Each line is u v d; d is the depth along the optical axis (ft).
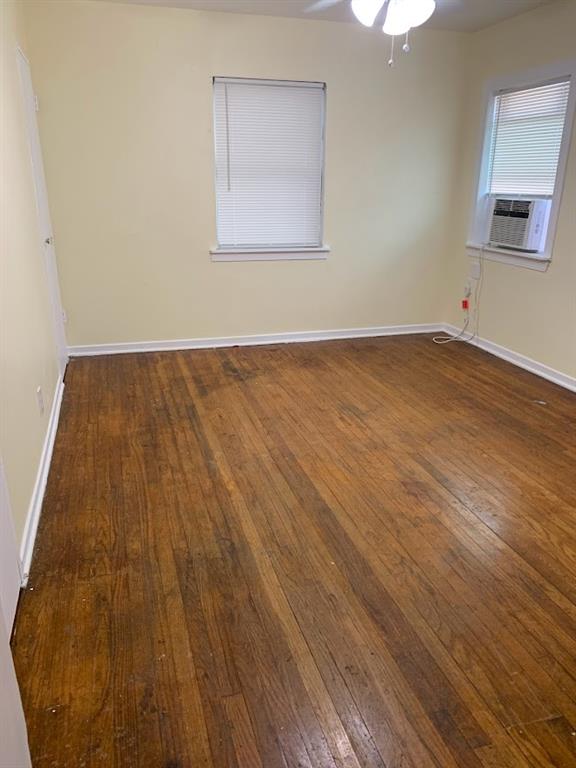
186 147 14.26
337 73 14.71
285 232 15.78
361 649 5.68
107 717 4.92
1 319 6.97
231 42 13.80
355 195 15.88
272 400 12.19
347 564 6.95
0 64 8.69
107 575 6.70
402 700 5.12
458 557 7.09
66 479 8.84
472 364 14.74
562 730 4.86
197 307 15.61
